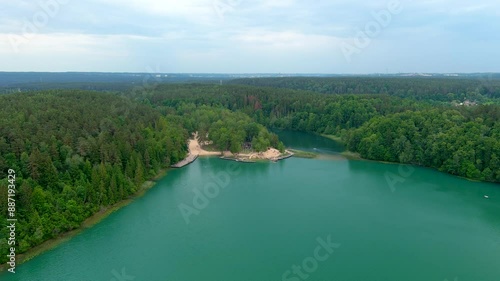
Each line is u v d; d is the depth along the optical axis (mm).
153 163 146625
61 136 118500
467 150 148250
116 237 96562
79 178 109750
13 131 108688
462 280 79250
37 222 89312
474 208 116750
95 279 78688
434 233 99875
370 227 103125
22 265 82875
